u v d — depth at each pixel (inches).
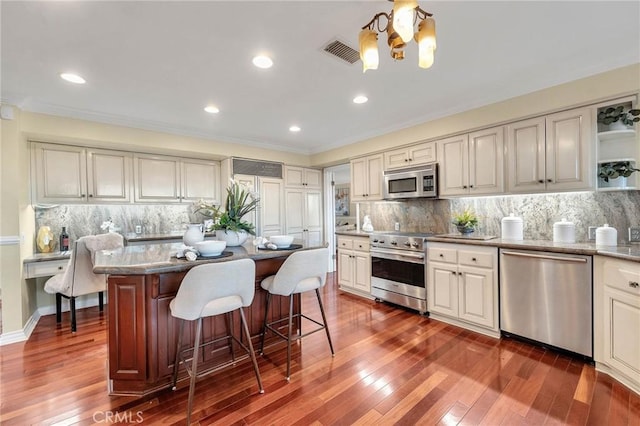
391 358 91.0
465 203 135.3
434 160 133.4
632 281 71.5
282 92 106.5
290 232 197.3
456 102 118.7
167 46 76.0
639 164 86.0
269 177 187.8
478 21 68.3
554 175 98.8
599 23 69.6
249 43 75.4
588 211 101.6
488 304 105.1
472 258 109.5
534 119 103.2
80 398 72.7
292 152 199.2
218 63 85.2
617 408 66.2
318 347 99.1
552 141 99.3
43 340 105.5
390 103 118.8
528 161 104.5
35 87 98.7
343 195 281.7
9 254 105.3
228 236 100.3
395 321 121.4
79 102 112.7
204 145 160.6
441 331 110.8
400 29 48.4
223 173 176.7
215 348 86.8
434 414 65.9
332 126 149.4
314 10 63.4
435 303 122.0
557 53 83.1
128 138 135.8
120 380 74.4
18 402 71.1
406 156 145.3
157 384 76.4
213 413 67.2
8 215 105.3
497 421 63.3
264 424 63.6
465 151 122.3
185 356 81.0
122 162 145.4
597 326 82.2
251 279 75.0
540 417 64.2
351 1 60.6
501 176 111.3
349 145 176.7
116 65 85.2
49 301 134.2
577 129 94.3
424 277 125.6
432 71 92.9
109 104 115.3
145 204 156.6
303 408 68.6
